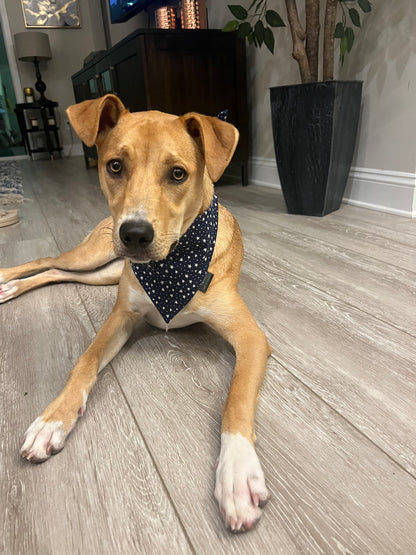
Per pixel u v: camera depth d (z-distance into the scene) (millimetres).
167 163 1055
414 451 924
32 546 746
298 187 2824
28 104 7125
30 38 6926
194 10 4102
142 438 981
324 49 2551
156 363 1277
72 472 895
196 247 1193
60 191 4277
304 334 1416
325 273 1920
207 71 3625
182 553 726
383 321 1481
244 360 1090
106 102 1126
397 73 2535
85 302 1721
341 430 990
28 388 1175
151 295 1237
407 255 2078
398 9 2436
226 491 785
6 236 2715
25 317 1606
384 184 2791
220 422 1024
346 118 2629
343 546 724
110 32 7355
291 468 887
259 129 3934
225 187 4062
